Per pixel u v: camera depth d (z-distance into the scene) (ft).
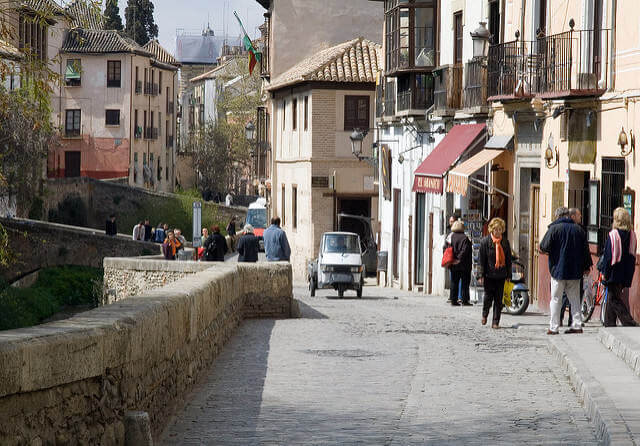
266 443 30.50
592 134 73.00
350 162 171.42
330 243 112.47
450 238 89.35
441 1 117.19
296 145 182.09
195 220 132.98
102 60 319.06
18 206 177.06
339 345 55.57
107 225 193.06
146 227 224.12
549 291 79.77
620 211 58.59
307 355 51.24
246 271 72.33
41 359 21.08
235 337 59.36
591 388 36.24
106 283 111.55
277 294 72.95
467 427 32.89
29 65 58.59
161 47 385.50
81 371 23.22
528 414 35.17
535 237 87.30
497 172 94.63
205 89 482.69
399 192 138.10
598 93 71.26
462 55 108.27
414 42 120.16
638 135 65.21
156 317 30.50
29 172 164.86
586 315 66.85
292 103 185.68
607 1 71.10
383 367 47.03
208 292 45.34
